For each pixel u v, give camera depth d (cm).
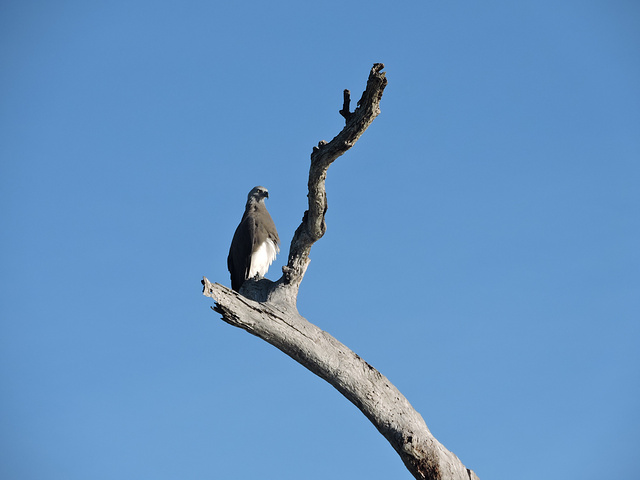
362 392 1187
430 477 1166
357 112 1071
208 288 1109
